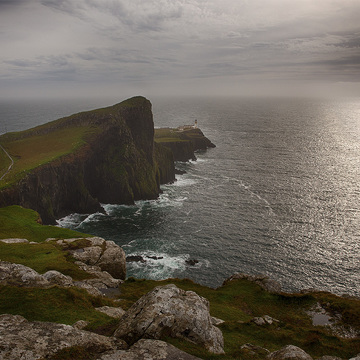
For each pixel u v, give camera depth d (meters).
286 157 198.12
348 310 34.19
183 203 123.56
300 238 90.81
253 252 83.38
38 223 65.94
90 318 19.92
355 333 30.31
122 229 100.19
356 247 85.75
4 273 25.19
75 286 27.27
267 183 144.25
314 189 134.38
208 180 153.12
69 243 46.41
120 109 153.00
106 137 142.25
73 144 131.38
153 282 41.00
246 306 37.12
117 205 126.81
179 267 76.00
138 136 156.75
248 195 128.88
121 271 44.44
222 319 31.27
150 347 14.20
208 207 117.31
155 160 158.00
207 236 93.00
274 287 42.94
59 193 115.19
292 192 131.00
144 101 162.88
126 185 131.25
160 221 106.00
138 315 17.03
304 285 69.50
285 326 28.56
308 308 36.09
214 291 42.09
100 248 45.41
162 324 16.31
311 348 24.30
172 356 13.76
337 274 73.62
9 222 61.16
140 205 124.88
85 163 128.88
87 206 118.88
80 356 13.19
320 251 83.56
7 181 96.31
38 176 105.38
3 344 12.95
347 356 23.55
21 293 21.70
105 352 13.82
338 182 143.75
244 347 19.97
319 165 176.00
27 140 145.00
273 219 104.06
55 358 12.70
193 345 16.00
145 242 90.06
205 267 76.31
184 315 17.11
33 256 40.44
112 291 33.81
